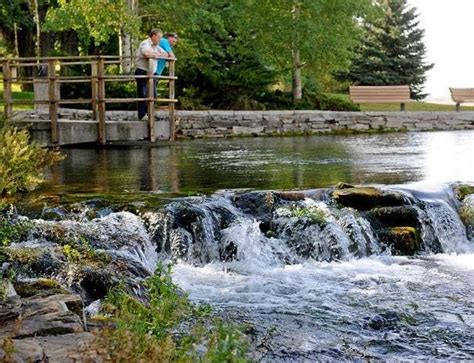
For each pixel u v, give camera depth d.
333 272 7.45
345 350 5.18
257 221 8.24
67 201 8.30
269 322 5.76
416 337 5.48
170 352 3.89
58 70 25.81
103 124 15.83
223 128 21.00
